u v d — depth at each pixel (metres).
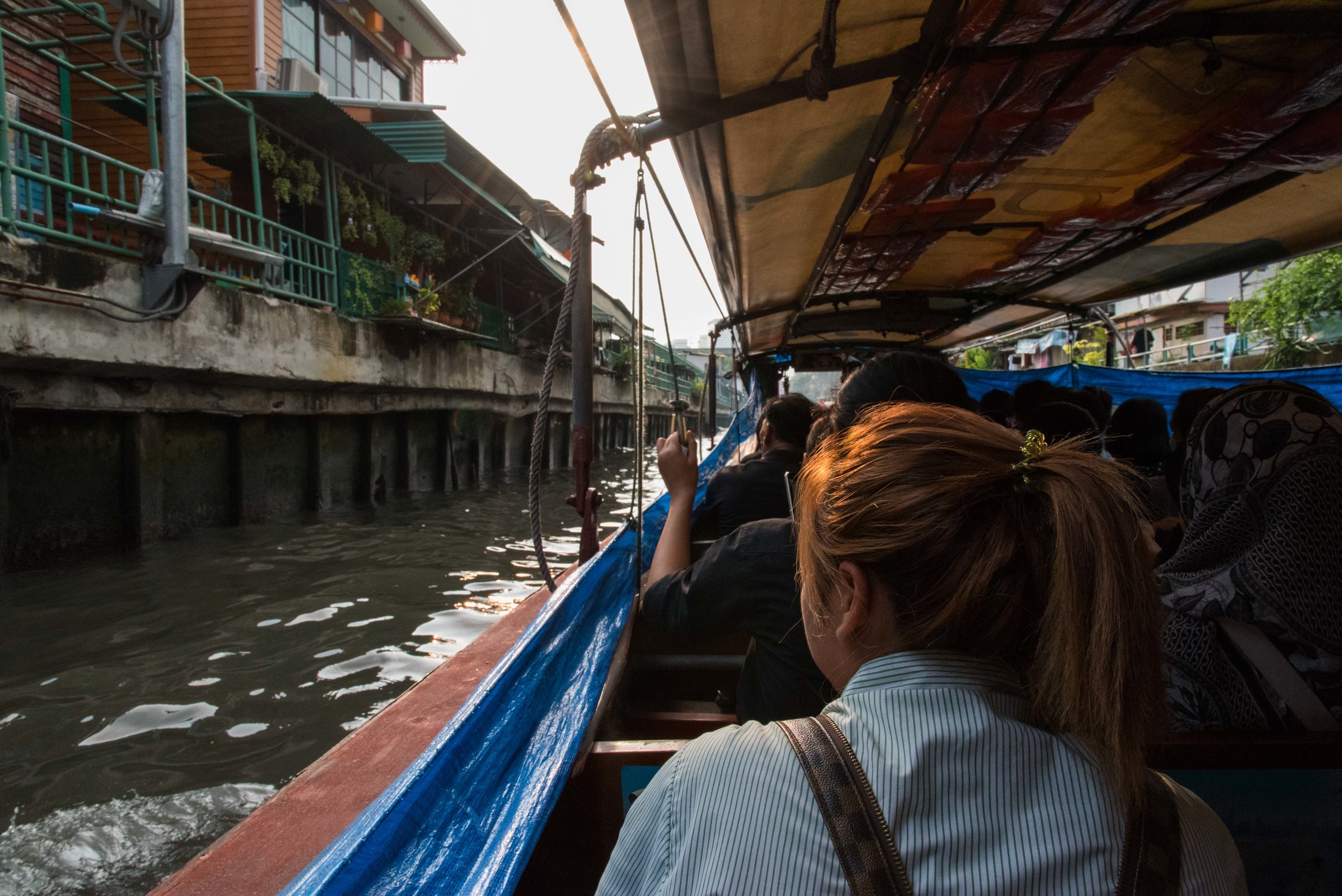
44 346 6.20
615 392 25.95
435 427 14.31
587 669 1.71
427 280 13.57
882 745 0.52
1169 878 0.49
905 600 0.56
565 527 10.06
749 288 5.13
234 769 3.44
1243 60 2.13
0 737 3.70
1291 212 3.46
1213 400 1.50
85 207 6.80
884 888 0.47
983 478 0.56
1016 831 0.49
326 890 0.83
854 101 2.37
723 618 1.35
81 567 6.82
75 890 2.65
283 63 11.91
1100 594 0.51
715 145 2.47
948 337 8.69
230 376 8.29
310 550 7.96
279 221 12.18
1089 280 5.11
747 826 0.51
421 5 16.09
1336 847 1.32
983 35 1.87
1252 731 1.38
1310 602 1.31
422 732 1.79
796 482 0.70
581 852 1.43
